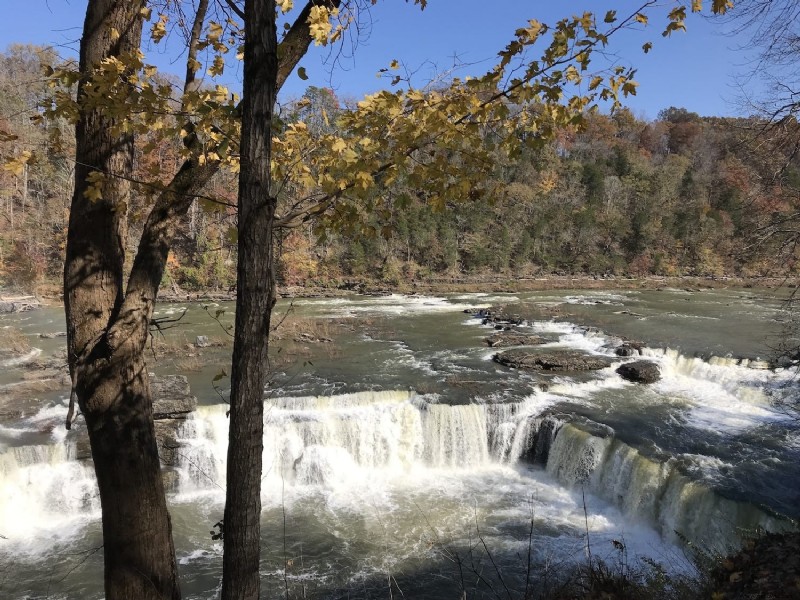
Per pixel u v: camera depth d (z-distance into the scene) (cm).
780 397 1521
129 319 337
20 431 1303
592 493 1288
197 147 337
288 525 1158
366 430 1425
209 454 1323
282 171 363
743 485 1087
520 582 947
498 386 1667
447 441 1467
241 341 268
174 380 1531
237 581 285
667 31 308
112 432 342
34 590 953
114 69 293
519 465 1449
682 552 1048
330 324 2738
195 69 354
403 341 2345
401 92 331
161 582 363
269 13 260
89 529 1148
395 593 931
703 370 1798
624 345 2086
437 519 1184
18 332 2425
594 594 634
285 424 1375
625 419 1439
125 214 360
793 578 511
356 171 321
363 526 1152
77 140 349
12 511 1160
